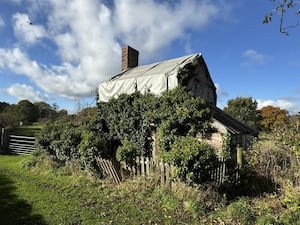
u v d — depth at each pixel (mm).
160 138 11727
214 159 7590
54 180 10539
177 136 11312
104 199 8133
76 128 13812
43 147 13961
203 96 15664
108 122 14516
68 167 11672
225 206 7070
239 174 8219
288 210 6219
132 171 9531
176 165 7512
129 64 18594
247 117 38719
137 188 8508
